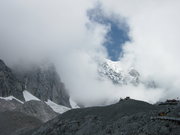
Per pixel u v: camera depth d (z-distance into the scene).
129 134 92.38
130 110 138.75
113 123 123.50
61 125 164.75
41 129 178.38
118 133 101.75
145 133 80.88
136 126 97.06
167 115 87.56
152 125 83.62
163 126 77.12
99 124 138.88
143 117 105.75
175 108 91.94
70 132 151.25
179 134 69.94
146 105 141.50
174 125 75.38
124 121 114.69
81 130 143.62
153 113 103.69
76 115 166.88
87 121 149.62
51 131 166.88
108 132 115.00
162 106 133.88
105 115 147.50
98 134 121.31
